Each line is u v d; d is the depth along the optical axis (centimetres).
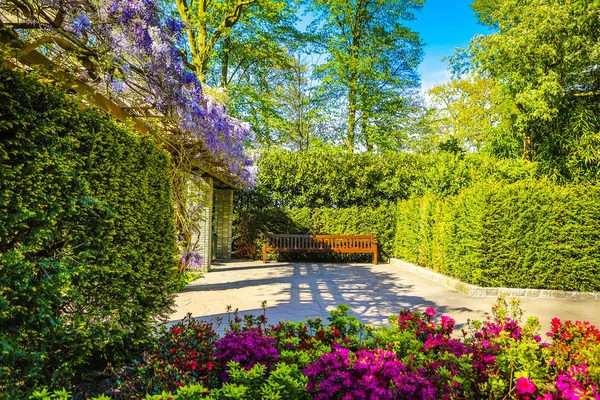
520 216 761
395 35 1895
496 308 353
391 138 1953
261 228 1327
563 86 1216
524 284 761
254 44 1570
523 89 1239
